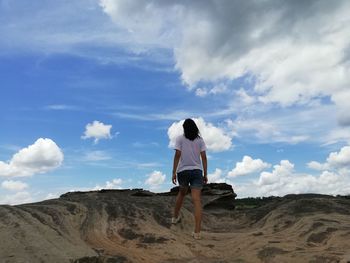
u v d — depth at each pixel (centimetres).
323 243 297
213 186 731
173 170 362
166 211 430
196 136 353
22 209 333
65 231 314
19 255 242
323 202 436
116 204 423
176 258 295
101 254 287
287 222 394
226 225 468
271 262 271
